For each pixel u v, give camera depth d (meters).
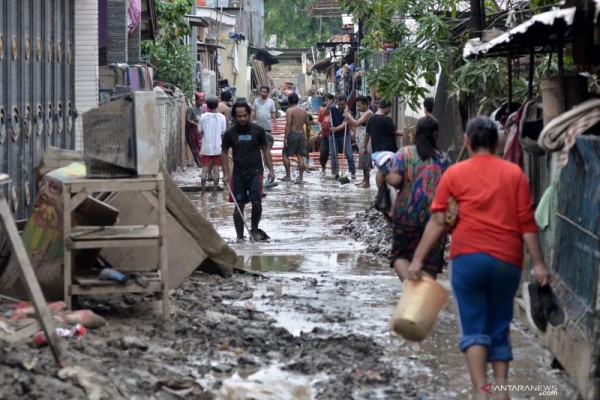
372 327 13.46
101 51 31.42
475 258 9.59
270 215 27.19
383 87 22.91
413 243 13.07
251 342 12.27
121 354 11.07
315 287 16.30
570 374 10.56
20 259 9.82
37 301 9.89
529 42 13.82
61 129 19.39
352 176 38.34
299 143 37.28
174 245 15.06
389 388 10.62
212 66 76.44
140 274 12.94
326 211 28.06
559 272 11.61
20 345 10.56
